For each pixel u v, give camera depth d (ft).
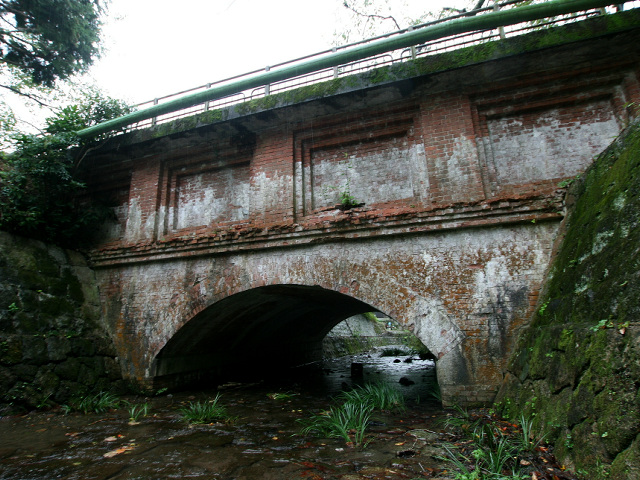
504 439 12.26
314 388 29.71
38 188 25.29
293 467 12.22
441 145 20.44
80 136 26.50
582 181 16.72
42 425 18.28
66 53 36.55
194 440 15.60
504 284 18.03
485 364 17.56
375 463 12.18
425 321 18.75
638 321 9.05
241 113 23.57
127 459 13.43
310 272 21.26
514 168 19.75
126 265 26.45
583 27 18.12
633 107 18.20
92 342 24.57
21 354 20.97
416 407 19.80
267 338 40.19
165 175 27.25
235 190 25.22
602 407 9.23
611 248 12.10
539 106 19.93
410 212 19.58
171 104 25.34
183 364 27.99
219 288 23.27
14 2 33.04
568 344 11.89
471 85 20.74
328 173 23.15
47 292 23.84
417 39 20.52
